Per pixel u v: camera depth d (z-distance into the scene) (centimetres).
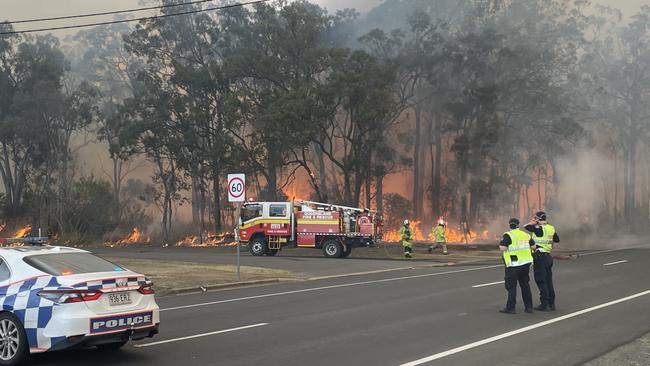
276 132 4191
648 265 2253
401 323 1033
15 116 5809
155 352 817
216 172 4953
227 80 4906
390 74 4241
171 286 1584
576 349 820
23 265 780
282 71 4825
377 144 4841
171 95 5088
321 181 5462
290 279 1870
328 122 4825
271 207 2892
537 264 1172
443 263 2508
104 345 841
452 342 869
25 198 5997
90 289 742
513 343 859
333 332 954
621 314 1115
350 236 2800
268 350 824
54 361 770
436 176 5678
